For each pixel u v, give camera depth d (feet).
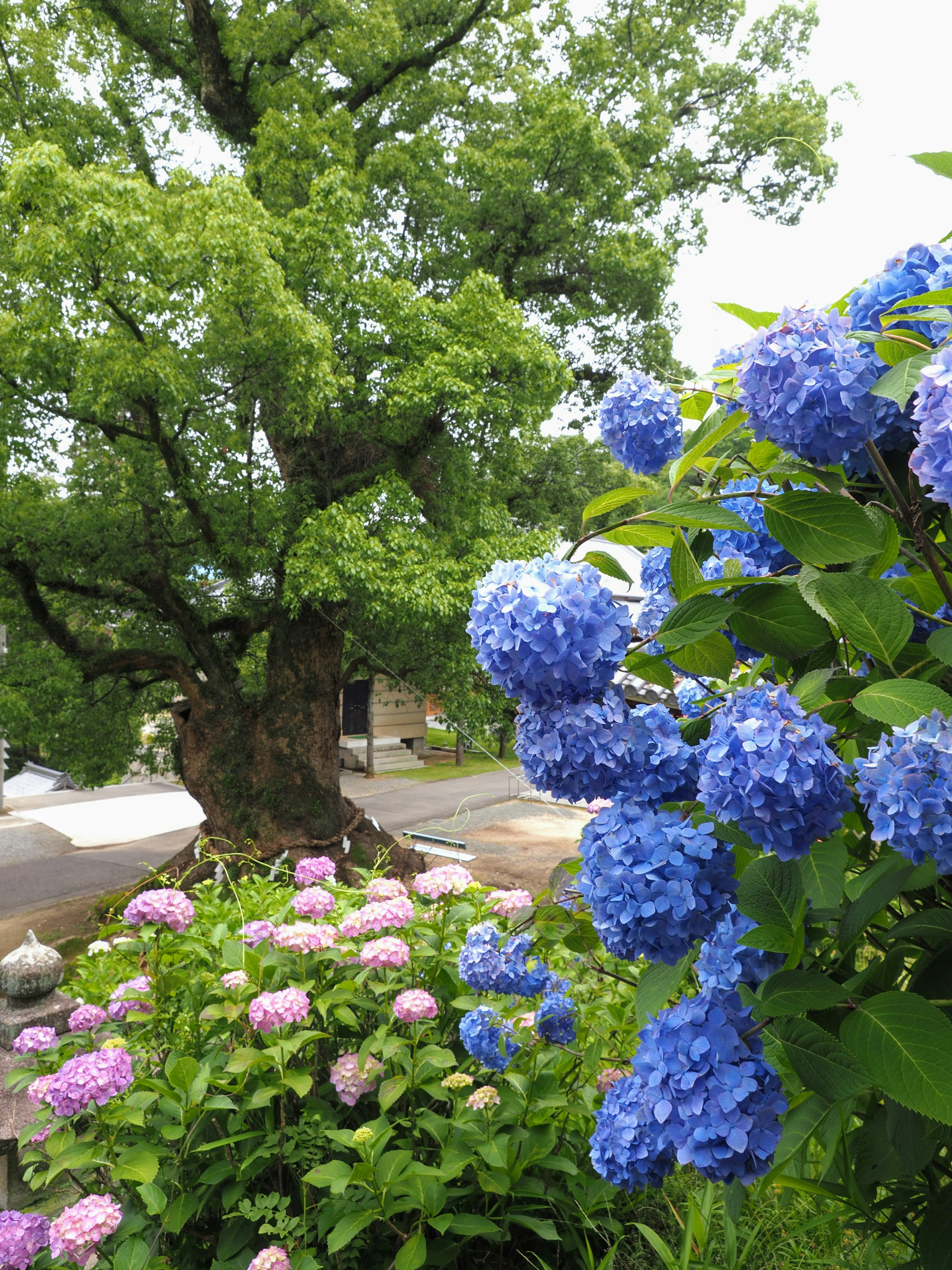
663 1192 7.73
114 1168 6.95
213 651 32.09
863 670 3.81
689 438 4.30
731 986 3.06
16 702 27.73
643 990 3.26
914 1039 2.58
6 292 26.25
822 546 3.16
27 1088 10.71
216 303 23.82
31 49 32.35
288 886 12.37
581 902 5.65
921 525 3.26
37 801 53.06
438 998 8.67
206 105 35.01
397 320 28.43
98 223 21.98
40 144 22.66
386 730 69.15
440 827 42.39
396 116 36.81
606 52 38.11
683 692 4.79
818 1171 5.76
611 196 34.24
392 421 28.81
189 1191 7.51
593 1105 7.44
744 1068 2.96
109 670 31.01
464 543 29.78
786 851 2.68
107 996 8.93
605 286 36.04
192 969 8.98
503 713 32.12
